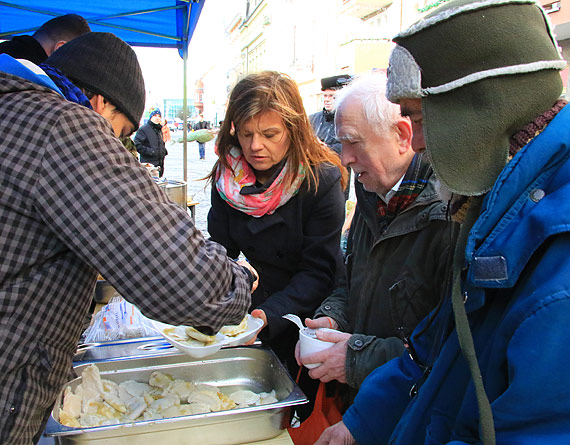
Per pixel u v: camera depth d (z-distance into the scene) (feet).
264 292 5.49
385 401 3.22
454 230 2.90
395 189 3.73
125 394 4.10
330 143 11.18
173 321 2.80
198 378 4.47
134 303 2.71
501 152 1.97
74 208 2.52
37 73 2.81
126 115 3.46
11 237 2.56
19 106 2.61
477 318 2.18
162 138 23.53
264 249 5.15
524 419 1.85
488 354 2.08
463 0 2.02
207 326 2.98
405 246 3.73
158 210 2.66
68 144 2.55
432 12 2.13
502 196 1.93
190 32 14.48
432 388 2.45
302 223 5.04
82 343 4.79
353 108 3.59
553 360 1.72
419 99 2.19
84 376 4.06
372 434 3.21
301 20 70.08
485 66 1.91
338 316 4.57
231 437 3.52
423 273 3.59
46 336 2.72
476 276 2.00
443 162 1.98
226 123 4.86
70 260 2.78
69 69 3.18
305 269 5.07
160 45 15.42
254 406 3.52
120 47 3.37
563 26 25.34
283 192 4.81
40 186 2.51
